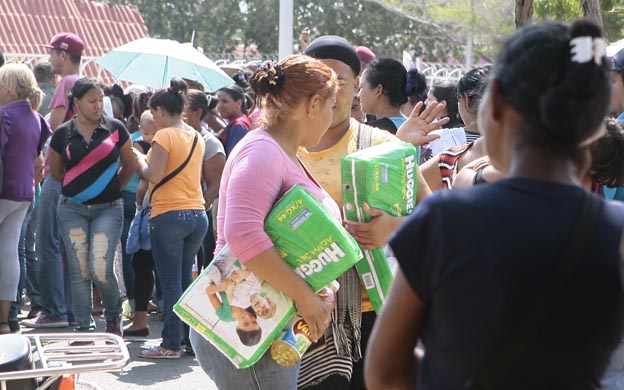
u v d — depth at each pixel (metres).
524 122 1.93
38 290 8.11
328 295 3.25
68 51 8.96
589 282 1.87
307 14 32.22
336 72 3.75
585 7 6.45
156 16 33.59
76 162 6.69
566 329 1.88
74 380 3.74
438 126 4.09
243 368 3.19
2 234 7.02
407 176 3.54
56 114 8.25
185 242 6.78
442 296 1.91
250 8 33.78
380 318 2.04
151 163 6.50
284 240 3.12
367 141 3.77
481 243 1.88
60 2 25.11
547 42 1.89
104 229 6.78
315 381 3.55
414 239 1.94
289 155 3.28
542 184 1.92
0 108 6.93
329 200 3.35
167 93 6.59
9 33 23.48
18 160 6.94
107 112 8.98
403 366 2.08
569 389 1.90
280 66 3.25
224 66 13.72
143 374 6.46
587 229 1.88
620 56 4.63
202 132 7.34
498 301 1.87
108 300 6.93
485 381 1.89
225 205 3.21
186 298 3.17
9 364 3.38
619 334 1.94
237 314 3.15
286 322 3.15
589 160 2.05
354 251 3.15
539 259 1.86
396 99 5.80
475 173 3.41
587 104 1.88
